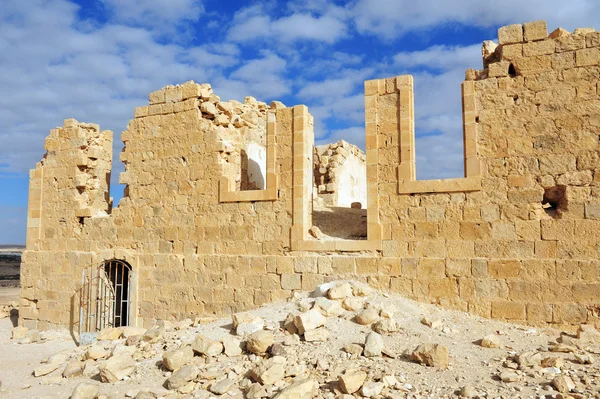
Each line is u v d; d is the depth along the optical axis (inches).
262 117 706.8
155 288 582.9
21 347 585.6
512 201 432.5
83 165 679.1
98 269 628.7
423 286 452.8
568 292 406.3
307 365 338.0
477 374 309.9
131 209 615.8
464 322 416.5
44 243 686.5
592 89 417.7
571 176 416.5
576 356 328.5
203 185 569.3
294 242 508.7
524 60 442.3
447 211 452.8
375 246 474.3
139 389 342.3
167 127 603.5
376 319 396.2
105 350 450.3
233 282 534.6
